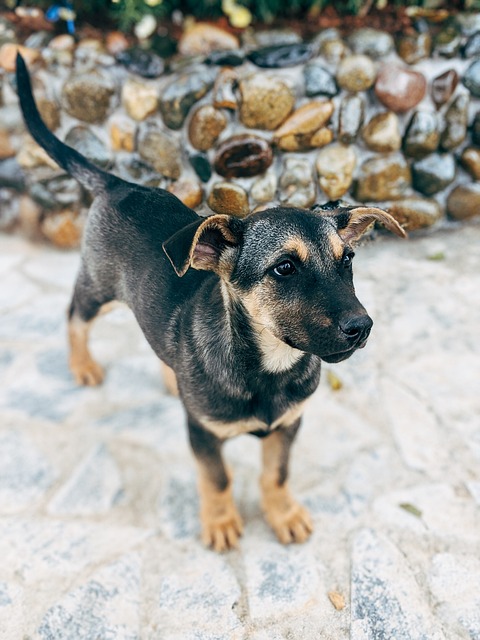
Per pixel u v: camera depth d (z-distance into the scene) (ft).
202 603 1.82
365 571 1.88
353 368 2.65
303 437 2.36
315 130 2.70
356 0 3.35
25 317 3.04
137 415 2.50
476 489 2.13
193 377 1.73
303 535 1.99
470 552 1.93
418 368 2.64
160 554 1.98
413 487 2.15
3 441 2.38
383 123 2.99
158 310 1.89
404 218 3.12
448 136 3.19
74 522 2.09
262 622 1.77
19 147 3.32
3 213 3.60
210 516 2.01
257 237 1.50
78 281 2.28
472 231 3.40
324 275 1.45
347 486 2.17
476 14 3.32
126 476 2.25
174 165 2.62
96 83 2.94
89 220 2.13
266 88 2.83
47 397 2.60
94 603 1.83
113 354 2.82
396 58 3.25
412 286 3.07
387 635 1.71
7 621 1.79
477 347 2.73
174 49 3.24
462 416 2.41
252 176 2.18
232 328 1.63
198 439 1.86
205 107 2.81
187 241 1.41
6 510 2.13
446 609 1.77
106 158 2.65
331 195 2.58
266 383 1.69
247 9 3.43
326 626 1.75
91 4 3.45
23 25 3.46
